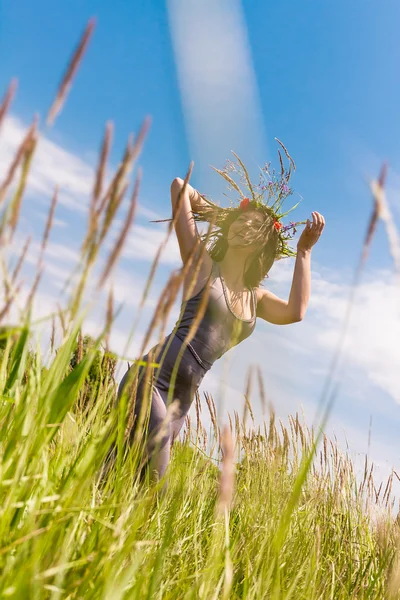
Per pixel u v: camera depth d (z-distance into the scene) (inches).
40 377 45.9
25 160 26.6
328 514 132.9
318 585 94.3
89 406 57.5
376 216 30.1
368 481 139.8
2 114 23.1
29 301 38.2
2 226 28.3
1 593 34.8
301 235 128.8
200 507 90.1
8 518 40.3
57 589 37.4
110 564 43.1
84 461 46.9
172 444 101.6
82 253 34.8
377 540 118.3
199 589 56.6
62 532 44.0
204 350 105.4
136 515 50.1
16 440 41.2
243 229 113.1
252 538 83.6
